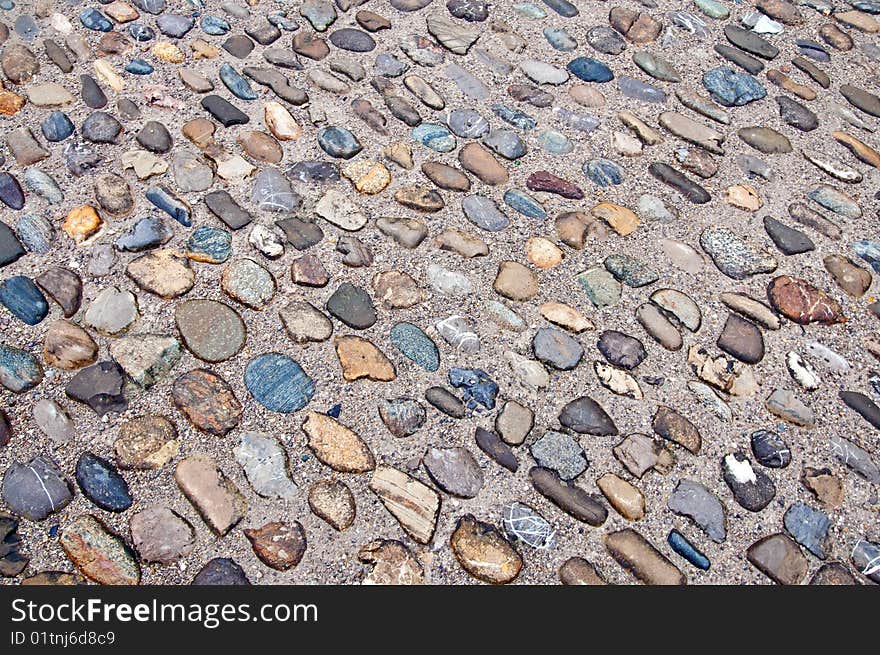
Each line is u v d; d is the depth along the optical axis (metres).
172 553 1.14
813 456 1.24
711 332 1.32
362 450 1.20
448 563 1.15
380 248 1.36
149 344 1.26
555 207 1.42
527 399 1.25
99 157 1.41
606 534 1.17
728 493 1.21
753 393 1.28
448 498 1.18
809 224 1.44
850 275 1.39
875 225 1.45
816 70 1.64
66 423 1.20
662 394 1.27
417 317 1.30
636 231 1.41
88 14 1.59
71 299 1.29
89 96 1.48
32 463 1.18
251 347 1.26
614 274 1.36
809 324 1.35
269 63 1.55
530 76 1.58
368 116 1.49
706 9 1.72
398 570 1.15
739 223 1.43
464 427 1.22
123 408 1.21
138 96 1.49
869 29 1.72
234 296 1.30
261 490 1.17
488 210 1.41
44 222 1.35
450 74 1.57
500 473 1.20
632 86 1.58
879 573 1.18
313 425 1.21
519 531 1.17
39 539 1.15
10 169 1.39
